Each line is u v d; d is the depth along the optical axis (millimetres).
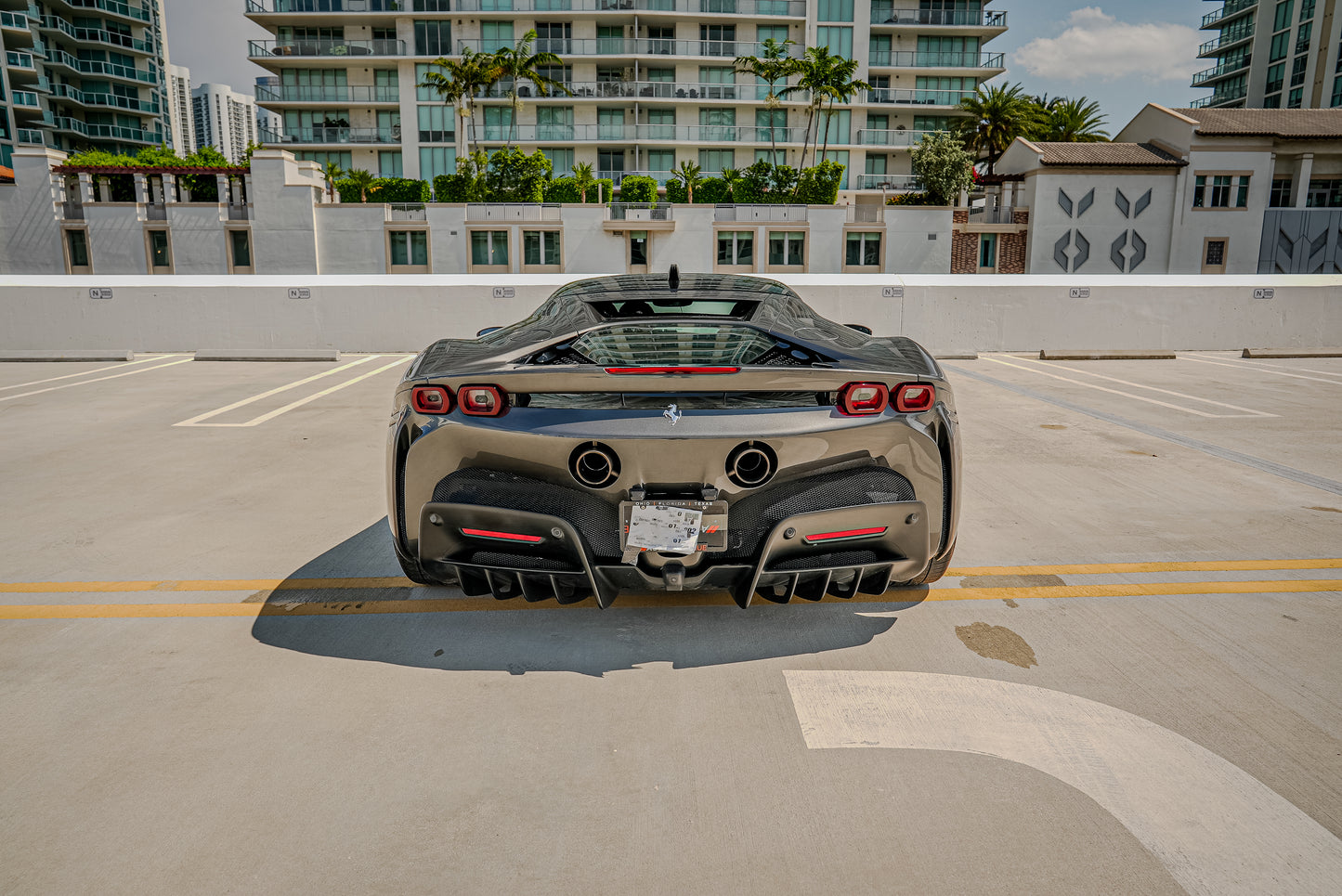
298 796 1812
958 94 51406
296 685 2318
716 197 40344
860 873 1569
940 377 2523
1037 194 38656
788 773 1897
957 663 2439
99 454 5359
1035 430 6180
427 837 1680
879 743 2016
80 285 11805
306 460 5211
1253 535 3656
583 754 1976
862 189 50938
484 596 2979
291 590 3041
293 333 11977
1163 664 2422
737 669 2410
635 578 2357
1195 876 1557
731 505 2355
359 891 1526
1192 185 38375
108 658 2484
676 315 2881
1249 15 73625
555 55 46438
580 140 48562
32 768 1914
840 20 49000
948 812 1749
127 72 68312
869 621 2742
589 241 38438
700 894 1516
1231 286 11867
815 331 2805
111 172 37906
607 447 2279
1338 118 39500
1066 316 11820
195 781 1864
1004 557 3365
